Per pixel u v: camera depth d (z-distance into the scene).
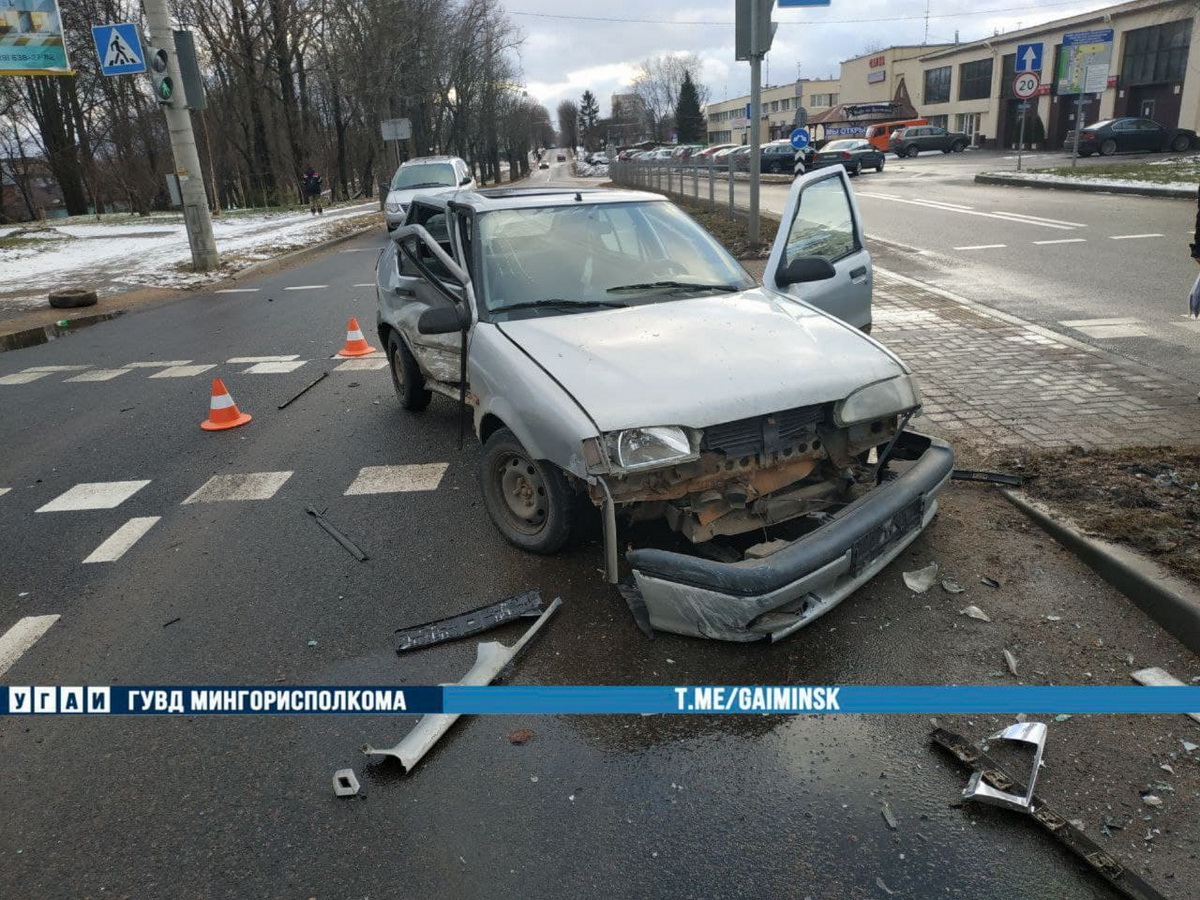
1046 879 2.35
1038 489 4.55
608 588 3.96
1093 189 20.66
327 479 5.62
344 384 8.09
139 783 2.93
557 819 2.67
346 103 53.97
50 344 11.05
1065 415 5.70
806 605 3.37
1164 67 37.75
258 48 45.62
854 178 32.53
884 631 3.53
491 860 2.52
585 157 124.50
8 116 46.81
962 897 2.31
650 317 4.27
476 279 4.68
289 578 4.30
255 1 42.66
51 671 3.62
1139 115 39.88
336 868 2.52
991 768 2.71
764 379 3.66
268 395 7.84
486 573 4.20
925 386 6.50
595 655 3.48
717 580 3.20
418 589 4.10
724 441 3.60
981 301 9.51
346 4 41.25
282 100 45.41
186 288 15.16
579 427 3.47
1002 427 5.54
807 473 3.84
